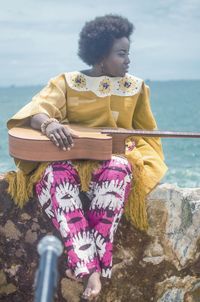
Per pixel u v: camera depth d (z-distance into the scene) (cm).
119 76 396
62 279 389
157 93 13800
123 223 387
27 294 395
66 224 338
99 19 391
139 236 391
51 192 348
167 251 395
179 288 401
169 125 4347
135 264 392
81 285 389
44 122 364
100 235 344
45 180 353
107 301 392
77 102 395
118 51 387
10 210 391
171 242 395
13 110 6825
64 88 394
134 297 396
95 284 325
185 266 398
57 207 343
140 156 380
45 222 388
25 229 391
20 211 390
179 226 395
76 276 329
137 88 402
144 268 394
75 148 353
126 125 402
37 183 367
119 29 388
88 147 353
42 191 357
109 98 393
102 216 346
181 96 11325
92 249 335
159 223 392
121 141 369
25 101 10238
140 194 378
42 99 389
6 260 394
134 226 388
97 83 394
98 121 395
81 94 393
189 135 369
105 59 390
